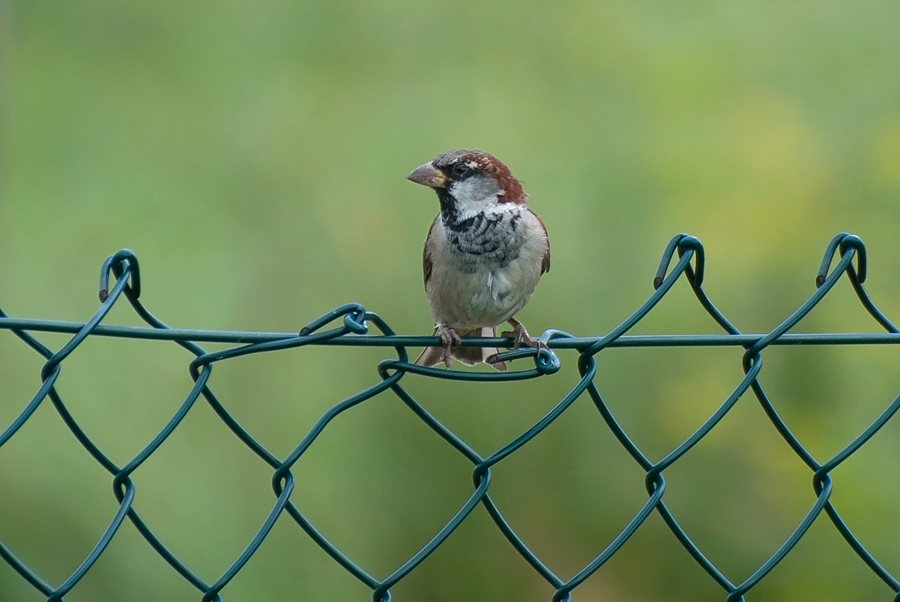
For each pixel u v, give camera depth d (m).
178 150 12.99
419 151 12.12
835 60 12.04
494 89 12.66
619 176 11.38
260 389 10.23
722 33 12.41
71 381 9.92
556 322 10.33
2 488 9.06
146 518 9.24
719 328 10.38
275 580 9.51
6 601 8.70
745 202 10.97
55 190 12.84
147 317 4.74
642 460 4.98
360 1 13.41
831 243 5.12
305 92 13.09
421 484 10.22
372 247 11.35
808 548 10.11
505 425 10.30
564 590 4.92
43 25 13.74
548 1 13.00
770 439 10.27
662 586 10.62
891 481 9.95
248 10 13.68
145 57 13.72
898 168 10.93
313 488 9.88
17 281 12.04
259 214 12.05
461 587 10.52
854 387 10.21
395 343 4.84
